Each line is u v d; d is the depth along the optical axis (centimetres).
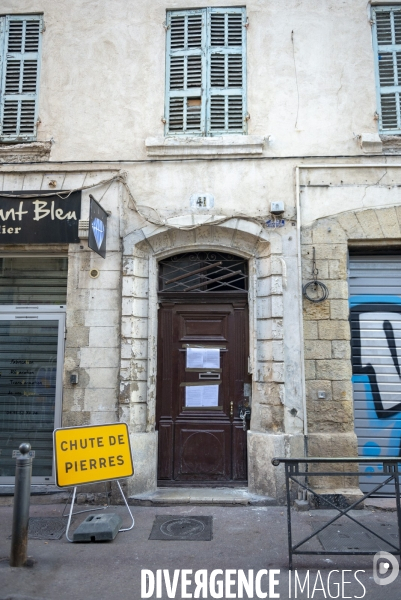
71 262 636
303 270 622
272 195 638
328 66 663
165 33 689
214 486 624
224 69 680
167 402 643
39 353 652
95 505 580
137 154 655
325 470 581
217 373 648
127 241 632
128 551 446
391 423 614
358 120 650
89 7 693
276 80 665
